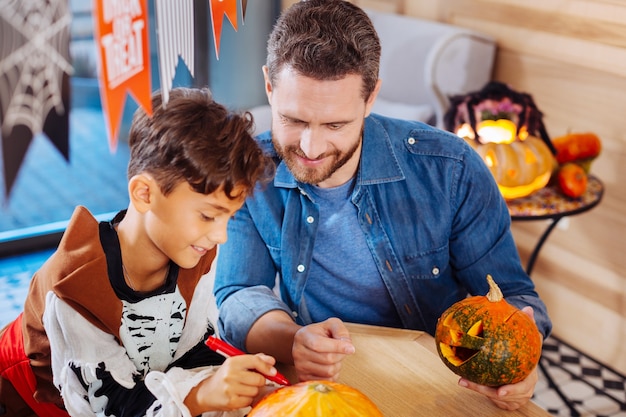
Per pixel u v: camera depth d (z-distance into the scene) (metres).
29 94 0.59
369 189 1.38
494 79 2.78
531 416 1.07
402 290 1.43
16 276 2.90
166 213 0.94
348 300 1.45
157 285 1.10
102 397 0.97
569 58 2.48
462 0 2.84
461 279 1.50
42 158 3.91
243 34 3.63
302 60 1.12
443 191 1.41
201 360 1.15
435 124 2.70
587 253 2.51
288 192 1.40
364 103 1.19
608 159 2.41
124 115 4.07
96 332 1.00
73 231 1.01
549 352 2.59
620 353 2.47
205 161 0.89
